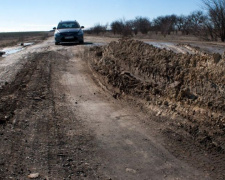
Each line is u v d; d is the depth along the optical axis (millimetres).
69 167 4145
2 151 4430
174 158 4516
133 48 9656
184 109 5859
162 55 7770
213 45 13719
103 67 9773
